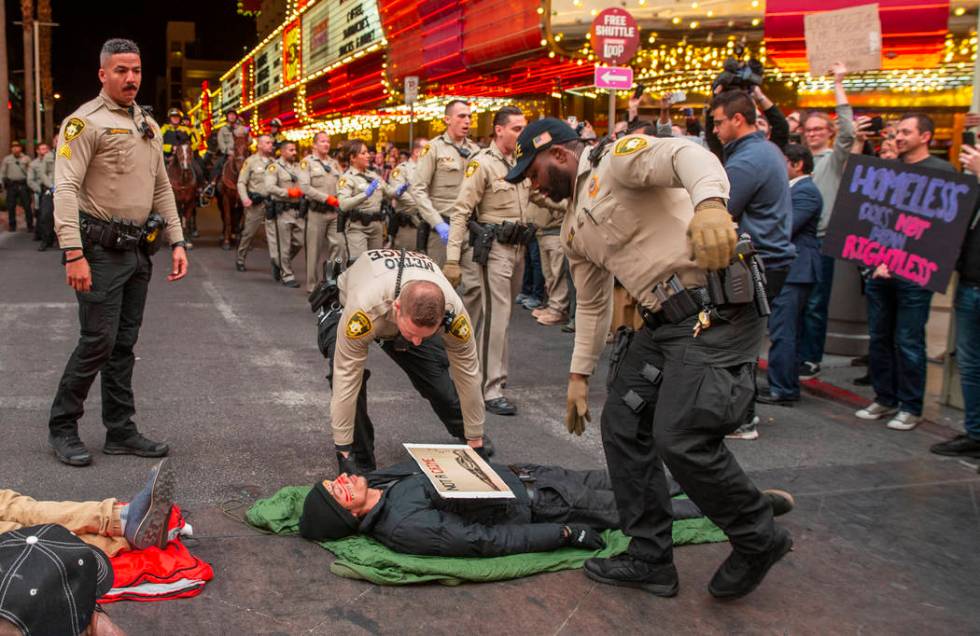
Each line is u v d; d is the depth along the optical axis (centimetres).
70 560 182
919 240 498
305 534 346
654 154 264
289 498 379
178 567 312
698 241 232
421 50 1962
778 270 480
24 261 1240
